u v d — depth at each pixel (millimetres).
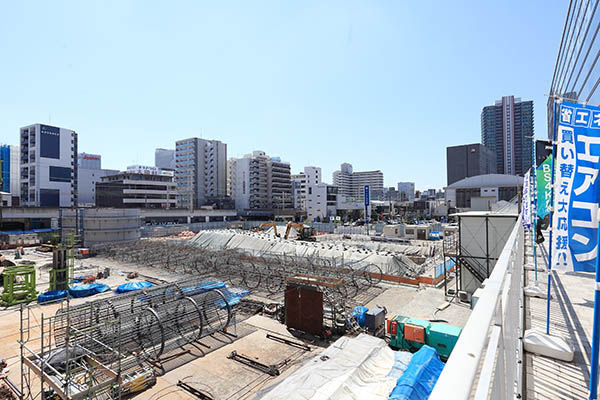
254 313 20875
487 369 1400
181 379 13234
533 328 5891
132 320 14164
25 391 12266
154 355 14148
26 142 79938
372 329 16891
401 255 32031
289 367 14234
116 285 27859
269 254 32719
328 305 19281
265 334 17688
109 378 11531
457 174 153875
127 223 46906
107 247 41562
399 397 8672
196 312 15898
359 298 22891
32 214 54125
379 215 106562
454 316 19266
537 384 4414
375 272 28641
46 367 11438
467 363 917
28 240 49469
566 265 4652
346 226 75938
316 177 126250
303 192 127500
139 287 24922
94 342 12680
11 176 109000
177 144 110812
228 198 107000
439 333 13977
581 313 6871
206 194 109625
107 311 14391
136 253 39094
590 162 4457
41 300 22906
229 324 18828
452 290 23078
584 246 4559
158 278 29844
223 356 15188
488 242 21297
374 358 11805
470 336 1165
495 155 177500
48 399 11531
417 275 27578
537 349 5262
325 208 101750
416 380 9484
